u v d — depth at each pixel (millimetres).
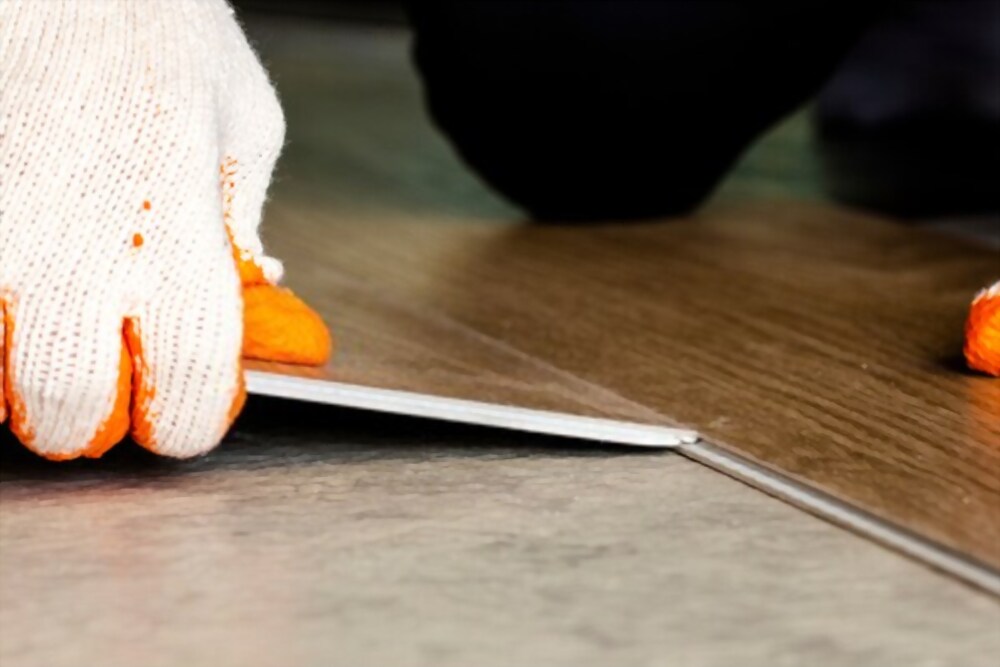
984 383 811
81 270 699
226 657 621
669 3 1029
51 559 674
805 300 941
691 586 657
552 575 663
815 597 650
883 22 1486
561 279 985
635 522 699
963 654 623
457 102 1086
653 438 758
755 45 1050
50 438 708
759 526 695
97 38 722
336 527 696
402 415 803
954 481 714
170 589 656
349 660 620
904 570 666
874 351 855
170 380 705
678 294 956
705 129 1078
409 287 964
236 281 712
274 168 782
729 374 828
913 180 1307
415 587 657
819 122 1580
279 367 763
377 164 1396
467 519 702
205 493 725
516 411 755
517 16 1040
